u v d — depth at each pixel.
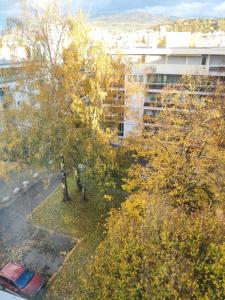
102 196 19.50
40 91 15.48
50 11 15.30
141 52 29.22
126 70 16.41
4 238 16.83
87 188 20.64
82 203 20.05
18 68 16.05
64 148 15.01
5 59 19.50
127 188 15.73
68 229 17.56
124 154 18.12
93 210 19.28
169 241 8.48
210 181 13.94
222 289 7.18
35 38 15.48
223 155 14.41
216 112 15.57
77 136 14.91
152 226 9.14
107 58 15.02
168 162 15.05
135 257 8.16
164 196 13.95
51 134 14.88
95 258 9.87
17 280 13.24
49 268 14.68
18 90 16.27
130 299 7.62
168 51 28.84
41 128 15.17
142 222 9.89
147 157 17.20
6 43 16.30
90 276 9.38
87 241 16.52
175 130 15.61
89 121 14.98
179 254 8.09
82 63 15.25
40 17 15.32
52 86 15.58
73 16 15.20
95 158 15.41
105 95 14.88
